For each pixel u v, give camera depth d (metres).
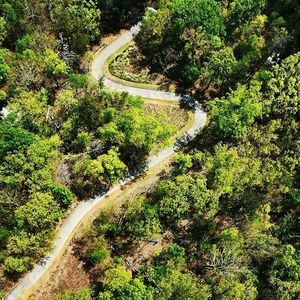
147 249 102.69
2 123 106.06
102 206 107.25
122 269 93.50
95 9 130.62
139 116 108.94
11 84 118.12
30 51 120.25
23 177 100.31
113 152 104.00
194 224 105.06
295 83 109.38
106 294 86.94
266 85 114.12
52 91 123.00
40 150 101.00
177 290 87.69
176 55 130.38
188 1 126.25
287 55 125.81
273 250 95.25
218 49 121.94
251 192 101.75
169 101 126.00
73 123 111.00
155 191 105.62
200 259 101.00
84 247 102.00
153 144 112.31
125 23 141.00
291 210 104.25
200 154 106.38
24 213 93.69
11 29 128.38
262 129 106.62
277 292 92.00
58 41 125.75
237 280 92.50
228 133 108.88
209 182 99.62
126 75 130.88
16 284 97.31
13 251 94.69
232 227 102.00
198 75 125.19
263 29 130.75
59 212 98.31
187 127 121.19
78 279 98.69
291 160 102.38
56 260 100.50
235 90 114.19
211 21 123.75
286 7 134.50
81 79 121.12
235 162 98.94
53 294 96.81
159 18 127.19
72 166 109.56
